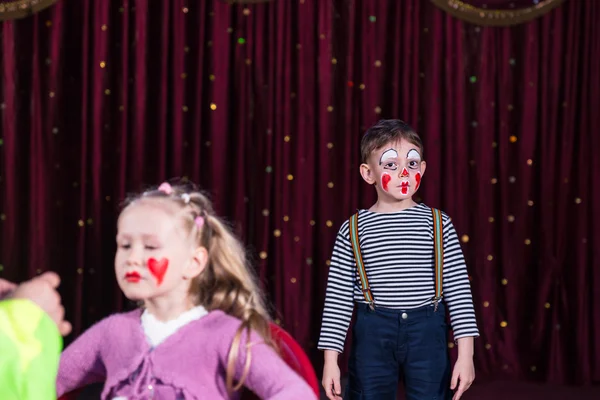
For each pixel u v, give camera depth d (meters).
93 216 3.82
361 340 2.22
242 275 1.33
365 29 3.93
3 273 3.84
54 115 3.83
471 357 2.17
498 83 3.97
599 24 3.93
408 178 2.30
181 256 1.24
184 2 3.88
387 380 2.20
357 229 2.29
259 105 3.93
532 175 3.97
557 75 3.94
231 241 1.33
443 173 3.95
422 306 2.19
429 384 2.16
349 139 3.92
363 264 2.25
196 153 3.87
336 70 3.95
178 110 3.86
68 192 3.88
